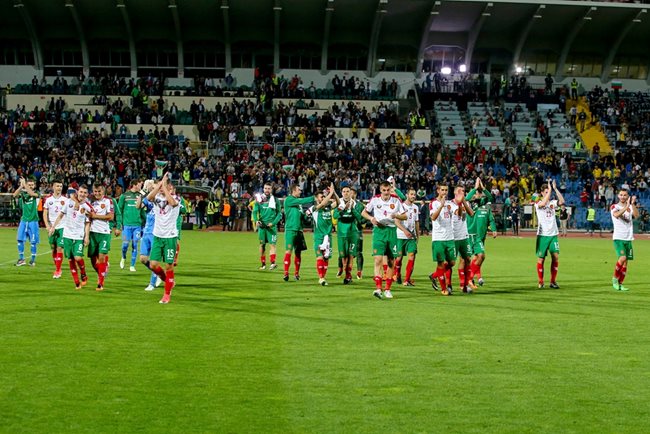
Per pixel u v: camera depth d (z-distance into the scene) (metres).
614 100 60.19
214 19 58.41
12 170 45.84
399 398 7.46
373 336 10.58
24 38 59.78
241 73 61.22
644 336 10.86
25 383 7.86
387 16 58.22
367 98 58.38
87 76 60.44
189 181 46.09
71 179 45.06
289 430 6.49
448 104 59.62
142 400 7.32
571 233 45.16
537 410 7.12
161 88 56.47
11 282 16.80
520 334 10.91
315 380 8.09
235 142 52.19
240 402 7.28
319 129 53.62
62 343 9.87
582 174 51.25
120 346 9.71
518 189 47.97
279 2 55.72
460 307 13.65
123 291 15.40
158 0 55.75
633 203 16.86
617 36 59.94
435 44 61.59
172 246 13.80
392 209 14.75
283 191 45.72
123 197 19.69
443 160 51.41
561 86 62.66
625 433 6.50
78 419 6.74
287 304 13.73
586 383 8.11
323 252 16.98
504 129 56.41
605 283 18.28
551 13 57.59
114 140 52.47
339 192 44.78
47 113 54.72
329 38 60.56
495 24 59.41
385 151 51.75
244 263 22.39
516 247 31.97
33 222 20.61
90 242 15.64
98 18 58.25
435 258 15.69
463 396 7.55
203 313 12.52
